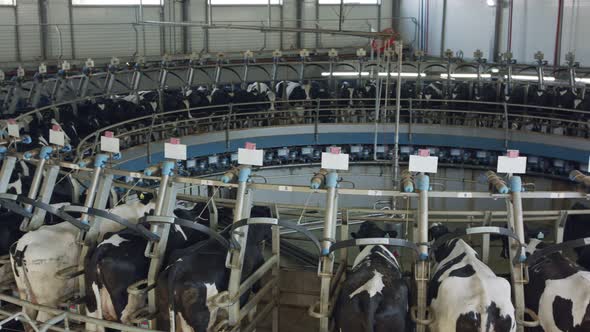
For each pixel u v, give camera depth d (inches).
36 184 256.7
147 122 546.9
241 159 227.9
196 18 888.9
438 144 584.1
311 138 590.9
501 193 219.1
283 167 599.5
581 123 505.7
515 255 215.6
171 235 251.3
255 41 912.9
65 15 820.6
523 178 562.6
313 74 791.7
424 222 216.7
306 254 352.5
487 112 557.0
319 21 927.0
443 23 842.8
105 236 240.4
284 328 265.6
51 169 260.2
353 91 618.5
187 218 262.8
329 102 623.8
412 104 608.1
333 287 235.6
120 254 227.0
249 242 239.8
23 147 421.4
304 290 275.0
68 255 241.3
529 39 705.6
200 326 211.0
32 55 805.9
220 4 891.4
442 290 201.9
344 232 261.3
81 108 545.6
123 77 754.8
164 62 661.3
